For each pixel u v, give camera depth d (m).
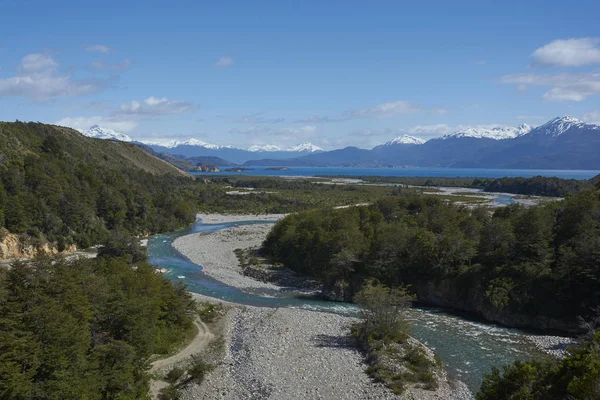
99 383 36.78
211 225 162.38
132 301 46.44
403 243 77.12
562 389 28.67
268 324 61.47
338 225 94.00
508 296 62.09
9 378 31.12
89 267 56.75
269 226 152.12
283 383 44.75
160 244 123.75
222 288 82.56
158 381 45.41
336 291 75.94
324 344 54.62
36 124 174.12
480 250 70.50
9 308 36.03
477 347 53.47
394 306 56.09
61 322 36.44
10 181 104.12
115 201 129.88
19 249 96.19
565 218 69.19
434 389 42.66
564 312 58.25
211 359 50.97
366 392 42.50
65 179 122.31
